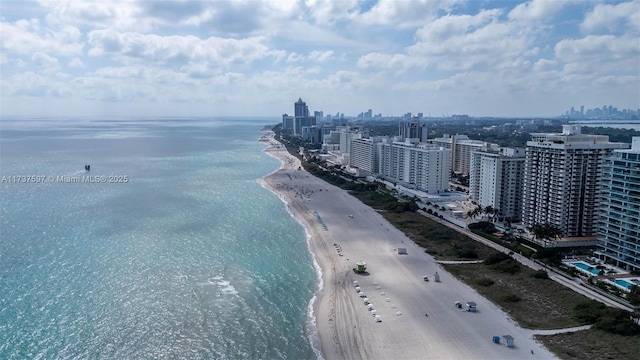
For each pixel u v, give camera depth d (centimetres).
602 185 17050
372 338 11475
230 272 15738
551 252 17062
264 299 13725
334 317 12612
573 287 14375
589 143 18912
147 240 18925
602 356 10369
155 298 13538
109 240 18775
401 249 18088
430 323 12200
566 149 18575
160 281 14762
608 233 16700
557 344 10994
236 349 11006
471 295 14012
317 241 19612
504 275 15500
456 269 16262
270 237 19962
